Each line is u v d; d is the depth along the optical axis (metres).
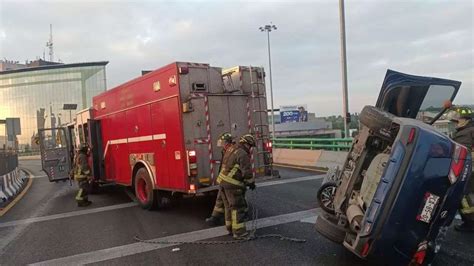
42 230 7.99
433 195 4.21
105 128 11.45
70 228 8.00
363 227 4.29
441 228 4.42
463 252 5.30
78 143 13.65
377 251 4.24
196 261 5.50
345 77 18.92
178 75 7.77
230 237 6.56
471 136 6.25
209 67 8.19
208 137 8.02
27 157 56.00
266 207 8.65
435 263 4.93
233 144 6.74
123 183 10.41
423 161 4.16
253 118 8.70
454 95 5.68
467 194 6.12
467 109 6.43
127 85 9.84
